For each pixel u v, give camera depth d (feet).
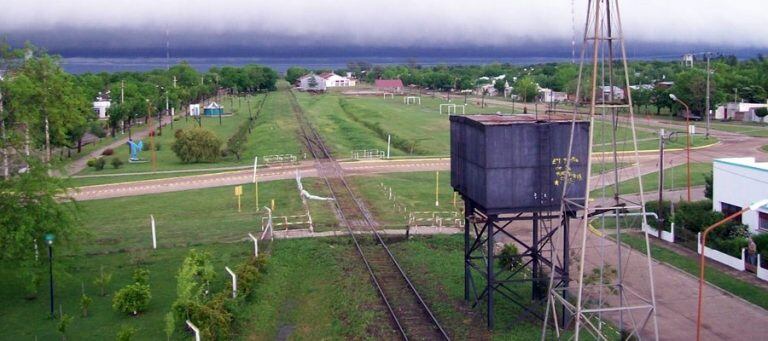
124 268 125.90
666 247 135.44
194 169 241.14
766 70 499.10
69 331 95.50
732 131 321.73
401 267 123.75
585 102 97.81
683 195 182.60
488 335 92.17
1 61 134.62
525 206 91.66
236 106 525.34
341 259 128.67
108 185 213.87
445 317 98.78
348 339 92.02
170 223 161.58
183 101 494.18
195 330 84.84
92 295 110.93
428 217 160.45
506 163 90.94
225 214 170.30
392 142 318.24
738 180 139.44
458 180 103.86
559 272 96.32
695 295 107.86
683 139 290.56
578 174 91.66
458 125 102.63
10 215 104.68
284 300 108.99
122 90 380.58
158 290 112.98
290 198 184.55
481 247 119.03
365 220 158.81
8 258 106.73
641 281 114.42
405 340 90.22
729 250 124.47
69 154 282.36
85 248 138.72
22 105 119.65
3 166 112.68
